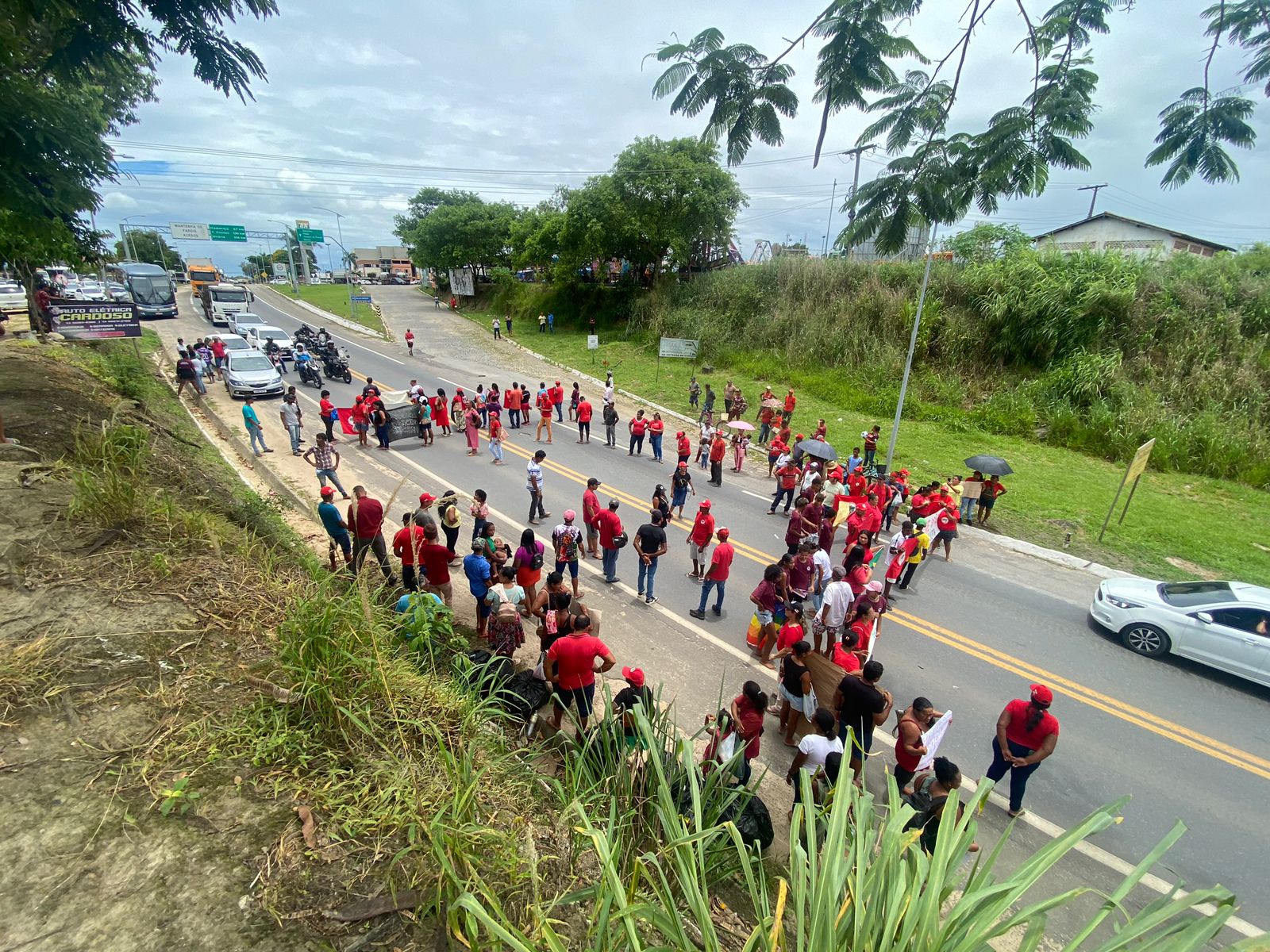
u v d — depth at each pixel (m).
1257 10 2.79
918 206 3.08
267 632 4.38
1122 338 21.14
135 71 8.28
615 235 35.38
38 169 6.24
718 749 4.98
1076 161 2.97
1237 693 8.34
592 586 10.17
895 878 2.12
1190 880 5.54
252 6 5.20
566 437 19.70
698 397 24.22
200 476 9.38
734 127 2.97
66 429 8.88
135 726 3.34
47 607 4.18
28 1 4.96
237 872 2.66
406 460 16.06
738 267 34.16
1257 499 16.38
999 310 22.42
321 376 24.86
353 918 2.56
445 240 49.34
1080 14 2.85
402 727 3.69
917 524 10.82
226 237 52.75
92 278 45.81
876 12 2.63
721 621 9.30
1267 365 19.39
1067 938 5.13
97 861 2.60
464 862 2.79
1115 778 6.71
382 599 7.26
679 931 2.22
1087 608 10.63
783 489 13.83
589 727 4.77
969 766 6.75
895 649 9.02
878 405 22.64
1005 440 20.11
